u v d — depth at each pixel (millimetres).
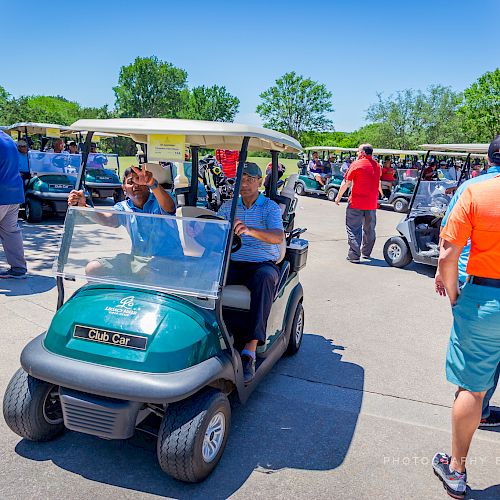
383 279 6875
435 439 3012
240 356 2857
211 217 3465
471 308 2383
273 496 2414
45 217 9812
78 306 2551
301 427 3051
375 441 2947
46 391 2604
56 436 2773
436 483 2590
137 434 2848
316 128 64375
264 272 3121
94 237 2746
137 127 2551
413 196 7695
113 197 10852
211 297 2510
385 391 3598
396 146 42844
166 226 2633
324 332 4727
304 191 18578
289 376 3752
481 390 2436
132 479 2477
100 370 2316
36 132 11391
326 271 7156
